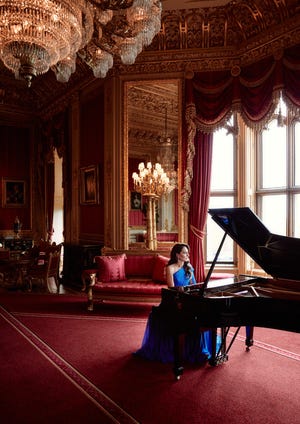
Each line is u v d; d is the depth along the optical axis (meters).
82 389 3.03
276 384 3.14
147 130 6.62
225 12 5.68
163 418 2.60
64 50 3.78
